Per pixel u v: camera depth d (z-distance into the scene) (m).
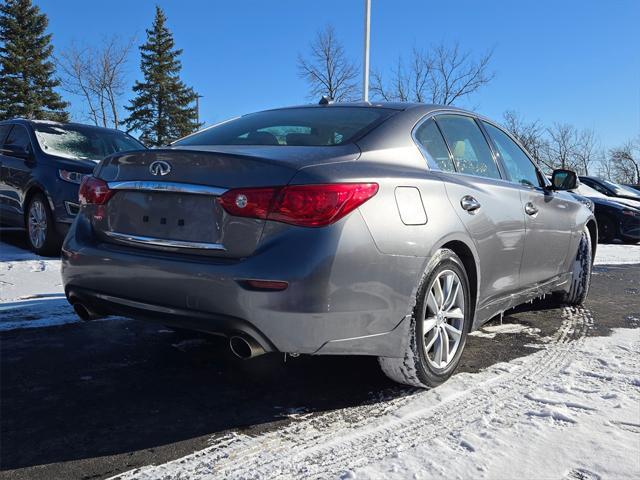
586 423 2.52
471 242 3.14
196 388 2.96
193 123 46.31
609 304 5.45
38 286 5.14
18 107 40.38
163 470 2.13
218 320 2.48
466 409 2.71
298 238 2.41
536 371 3.28
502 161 4.00
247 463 2.19
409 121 3.24
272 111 3.66
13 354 3.40
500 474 2.09
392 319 2.65
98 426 2.50
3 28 41.59
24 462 2.18
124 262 2.72
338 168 2.59
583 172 37.06
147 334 3.89
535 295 4.25
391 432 2.46
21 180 7.01
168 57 45.50
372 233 2.53
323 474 2.10
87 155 7.36
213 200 2.58
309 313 2.39
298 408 2.72
